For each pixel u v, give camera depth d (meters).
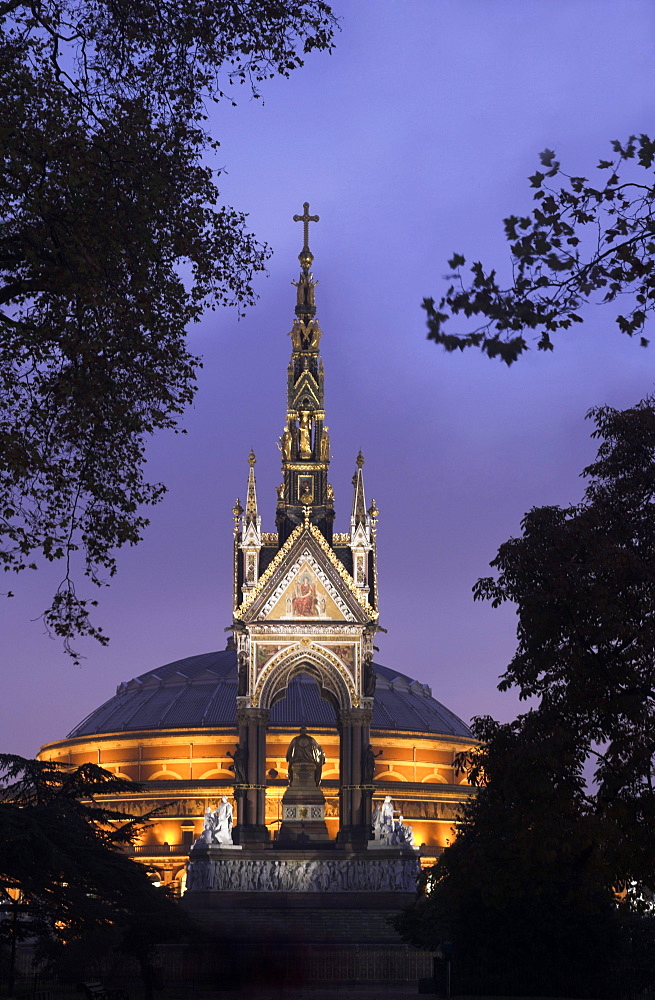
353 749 82.56
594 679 40.44
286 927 71.25
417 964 63.19
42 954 51.47
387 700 143.75
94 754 136.50
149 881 47.97
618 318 21.39
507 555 42.59
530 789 38.84
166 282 33.56
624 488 42.91
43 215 29.83
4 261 31.83
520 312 20.33
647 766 39.09
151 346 33.62
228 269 35.66
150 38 32.84
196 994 54.53
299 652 83.69
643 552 42.19
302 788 85.31
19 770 50.97
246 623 83.69
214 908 78.06
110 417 33.22
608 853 38.31
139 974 55.78
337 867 80.12
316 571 84.50
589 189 21.23
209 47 33.50
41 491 33.66
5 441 30.41
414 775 134.88
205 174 34.22
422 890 67.75
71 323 31.92
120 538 34.78
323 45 34.03
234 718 133.88
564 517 43.25
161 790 127.38
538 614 40.81
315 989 59.22
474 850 40.75
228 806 82.44
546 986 50.94
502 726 41.78
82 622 34.19
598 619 39.78
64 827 44.56
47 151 30.17
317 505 87.44
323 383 89.56
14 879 42.19
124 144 31.83
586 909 41.62
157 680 147.38
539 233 21.19
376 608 84.81
